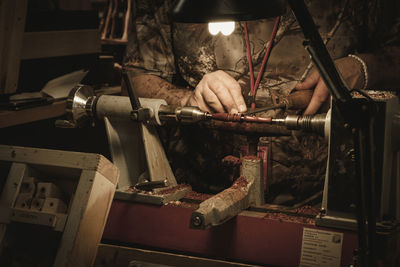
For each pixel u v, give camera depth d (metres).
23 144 2.22
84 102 1.46
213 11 0.97
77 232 1.18
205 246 1.27
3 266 1.29
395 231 1.14
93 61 2.49
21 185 1.30
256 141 1.50
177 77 1.92
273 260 1.21
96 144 2.55
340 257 1.15
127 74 1.33
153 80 1.82
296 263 1.19
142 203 1.35
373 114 0.84
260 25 1.70
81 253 1.23
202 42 1.78
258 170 1.35
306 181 1.69
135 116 1.32
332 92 0.87
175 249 1.30
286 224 1.20
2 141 2.11
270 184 1.70
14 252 1.32
